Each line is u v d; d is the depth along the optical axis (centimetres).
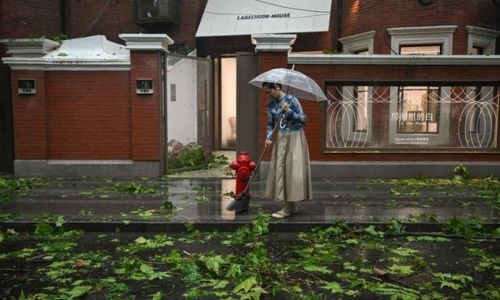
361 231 596
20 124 955
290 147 624
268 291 414
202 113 1069
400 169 958
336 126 957
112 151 964
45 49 959
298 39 1337
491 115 960
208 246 550
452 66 934
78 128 960
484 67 937
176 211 675
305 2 1316
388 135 962
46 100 955
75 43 1004
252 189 848
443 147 963
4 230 610
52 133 962
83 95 953
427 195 797
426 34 1139
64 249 539
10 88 1008
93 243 565
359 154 956
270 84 624
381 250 540
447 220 628
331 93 948
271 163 640
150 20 1358
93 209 688
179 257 489
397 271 467
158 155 951
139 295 407
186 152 1050
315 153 955
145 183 902
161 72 945
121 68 943
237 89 948
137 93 935
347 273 459
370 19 1202
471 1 1130
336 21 1335
